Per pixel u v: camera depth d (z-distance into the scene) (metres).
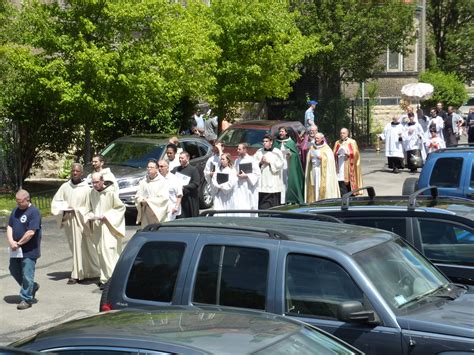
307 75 43.38
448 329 6.79
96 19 22.38
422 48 50.16
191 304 7.69
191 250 7.86
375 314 7.03
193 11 28.92
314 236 7.75
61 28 22.33
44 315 12.61
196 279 7.75
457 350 6.70
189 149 21.69
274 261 7.48
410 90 41.72
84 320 6.36
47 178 27.48
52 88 21.61
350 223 9.63
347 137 20.06
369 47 40.03
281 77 31.61
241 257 7.65
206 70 25.36
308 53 32.72
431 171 15.14
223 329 5.71
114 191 14.12
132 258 8.13
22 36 22.33
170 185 15.17
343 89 49.88
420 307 7.24
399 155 30.64
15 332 11.73
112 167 20.30
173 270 7.89
